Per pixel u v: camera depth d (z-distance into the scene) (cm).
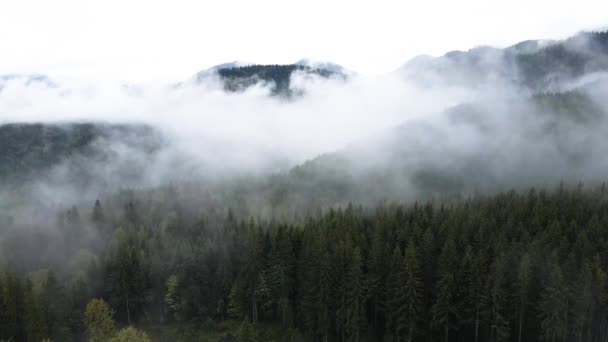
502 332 6706
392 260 7494
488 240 7769
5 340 7331
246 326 7619
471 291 6969
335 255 7775
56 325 7819
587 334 6781
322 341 7994
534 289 6831
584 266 6444
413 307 7181
